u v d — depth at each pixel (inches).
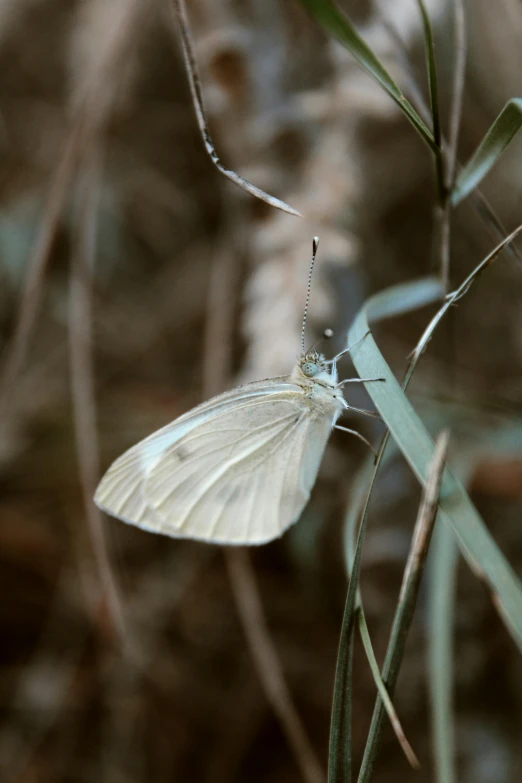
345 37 6.3
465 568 8.1
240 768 8.2
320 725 8.2
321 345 8.0
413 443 6.2
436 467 5.9
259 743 8.2
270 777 8.2
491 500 8.2
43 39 9.0
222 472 7.8
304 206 7.6
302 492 7.8
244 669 8.3
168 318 9.0
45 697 8.3
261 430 7.8
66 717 8.2
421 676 8.0
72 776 8.2
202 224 9.1
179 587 8.4
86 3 8.3
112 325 9.0
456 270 8.6
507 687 7.9
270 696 7.6
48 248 7.8
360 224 8.3
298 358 7.6
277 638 8.3
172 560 8.4
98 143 7.9
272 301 7.6
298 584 8.3
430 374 8.4
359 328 6.5
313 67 7.9
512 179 8.4
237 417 7.8
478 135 8.3
